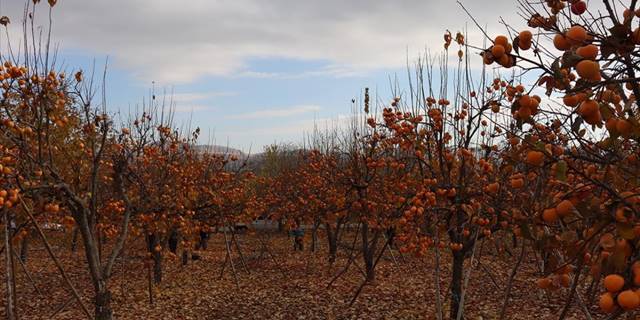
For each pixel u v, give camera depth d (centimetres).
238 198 1246
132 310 970
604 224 199
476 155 657
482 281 1141
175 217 953
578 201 220
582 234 250
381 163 888
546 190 320
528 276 1179
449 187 575
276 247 1970
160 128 1073
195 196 1010
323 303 992
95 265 643
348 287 1132
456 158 652
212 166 1302
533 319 826
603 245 196
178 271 1405
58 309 914
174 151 1091
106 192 894
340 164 1373
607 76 227
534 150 237
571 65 197
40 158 575
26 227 707
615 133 205
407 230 643
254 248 1962
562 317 256
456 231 659
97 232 848
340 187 1206
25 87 567
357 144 1247
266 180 1770
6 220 541
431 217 606
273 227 2559
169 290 1141
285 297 1056
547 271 251
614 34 197
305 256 1664
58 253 1716
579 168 270
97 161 666
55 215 870
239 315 930
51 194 603
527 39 211
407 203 654
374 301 993
